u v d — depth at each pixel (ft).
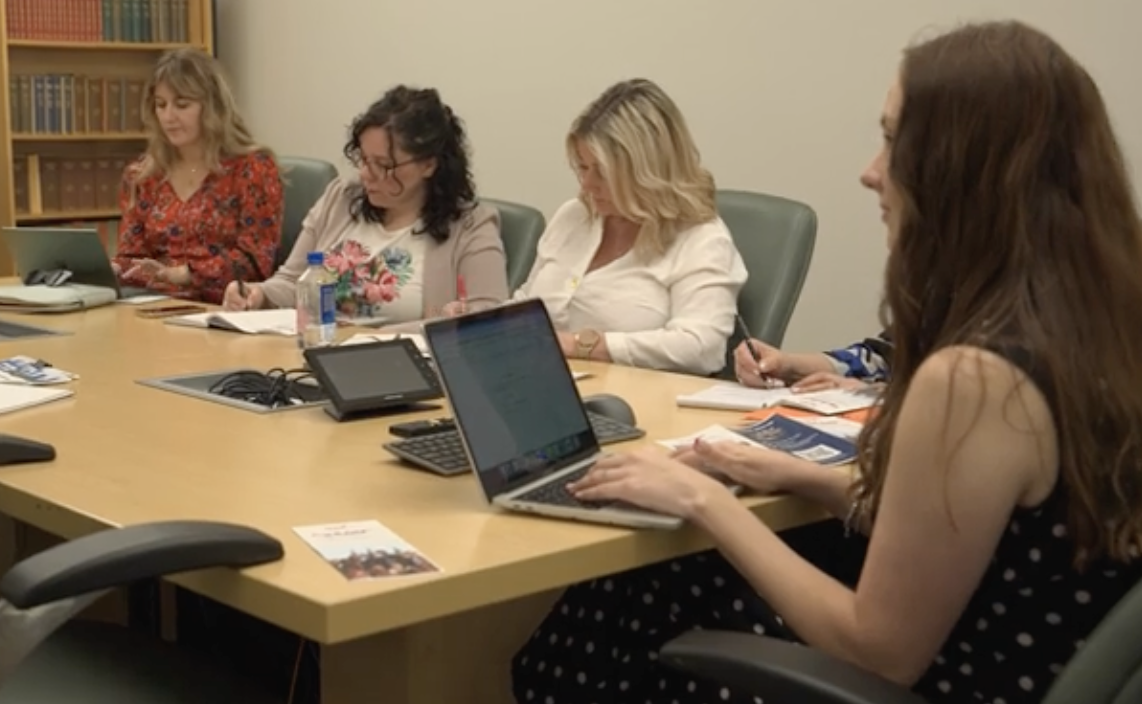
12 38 16.02
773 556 4.62
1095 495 4.19
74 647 5.66
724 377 9.13
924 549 4.17
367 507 5.00
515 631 5.76
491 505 4.97
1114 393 4.21
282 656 7.36
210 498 5.11
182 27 17.62
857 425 6.37
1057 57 4.36
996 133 4.32
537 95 14.30
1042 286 4.25
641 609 5.73
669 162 9.04
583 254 9.50
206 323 9.47
